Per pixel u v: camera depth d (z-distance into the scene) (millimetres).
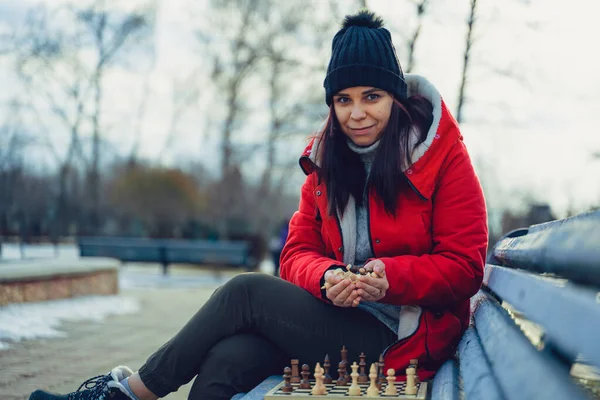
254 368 2471
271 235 32125
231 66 31812
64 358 5223
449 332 2512
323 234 2824
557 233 1645
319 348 2520
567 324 1251
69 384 4242
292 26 27797
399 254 2635
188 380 2520
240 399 2189
